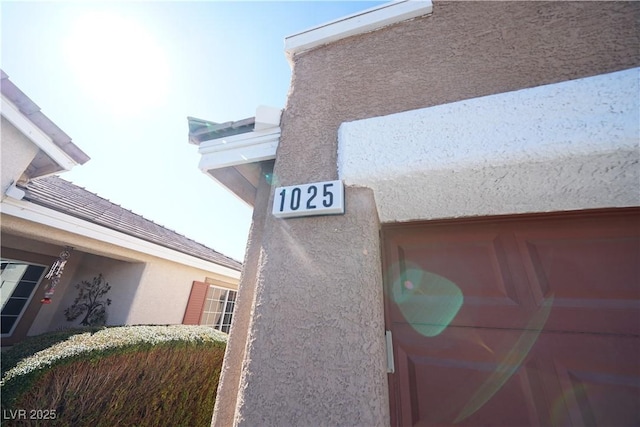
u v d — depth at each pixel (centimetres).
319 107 204
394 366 154
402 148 157
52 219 551
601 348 131
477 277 164
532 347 140
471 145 143
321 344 131
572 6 163
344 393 119
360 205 156
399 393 149
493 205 162
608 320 135
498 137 140
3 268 655
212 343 536
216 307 1105
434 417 140
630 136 118
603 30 150
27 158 483
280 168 190
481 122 147
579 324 138
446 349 153
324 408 119
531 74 155
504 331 148
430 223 184
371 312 131
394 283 176
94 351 366
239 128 235
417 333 161
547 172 134
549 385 131
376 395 116
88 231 619
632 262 141
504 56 166
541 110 139
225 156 226
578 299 142
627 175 128
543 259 156
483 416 135
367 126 173
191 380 481
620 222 150
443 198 159
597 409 122
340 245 149
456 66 176
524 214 167
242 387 135
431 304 165
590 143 123
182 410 457
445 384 146
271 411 125
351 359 124
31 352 408
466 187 150
